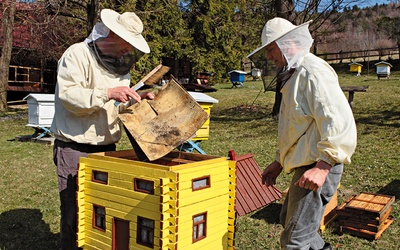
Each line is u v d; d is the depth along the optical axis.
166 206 2.20
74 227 3.00
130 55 2.89
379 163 6.65
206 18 20.28
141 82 2.79
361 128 9.58
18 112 17.06
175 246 2.22
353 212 4.08
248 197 4.71
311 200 2.45
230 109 14.66
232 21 21.94
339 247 3.83
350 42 41.09
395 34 32.62
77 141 2.92
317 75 2.38
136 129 2.51
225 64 23.25
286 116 2.56
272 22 2.54
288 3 10.78
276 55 2.53
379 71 22.52
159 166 2.26
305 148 2.46
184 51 20.03
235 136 9.77
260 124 11.20
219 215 2.55
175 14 18.45
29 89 21.50
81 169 2.64
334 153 2.28
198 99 6.58
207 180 2.43
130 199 2.37
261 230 4.26
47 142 9.62
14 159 7.89
